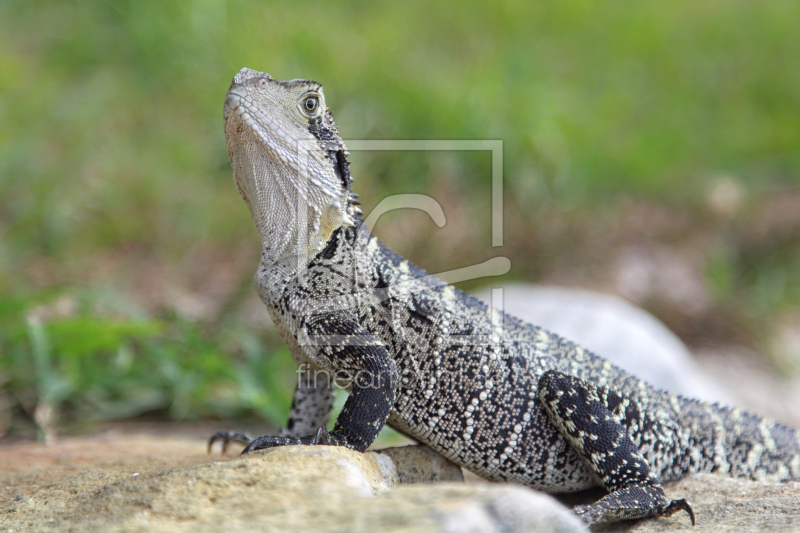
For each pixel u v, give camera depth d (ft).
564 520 7.10
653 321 24.40
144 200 28.96
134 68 32.86
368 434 11.00
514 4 35.45
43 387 17.75
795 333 30.76
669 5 39.60
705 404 14.12
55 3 36.45
